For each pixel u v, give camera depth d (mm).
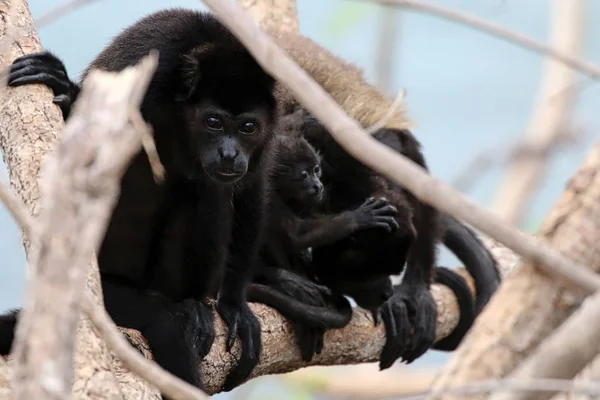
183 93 10188
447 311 13117
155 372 4746
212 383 9938
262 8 14008
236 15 5266
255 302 10812
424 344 12133
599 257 6465
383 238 11133
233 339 9961
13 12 8508
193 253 10453
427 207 12328
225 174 10039
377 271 11195
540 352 5492
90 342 6211
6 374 6633
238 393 16344
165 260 10523
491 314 6484
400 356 12117
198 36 10312
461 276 13398
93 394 5965
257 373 10625
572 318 5660
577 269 5051
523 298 6410
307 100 5121
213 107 10227
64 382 4195
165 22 10375
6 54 9094
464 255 13781
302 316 10602
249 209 10562
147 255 10602
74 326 4273
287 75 5148
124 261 10570
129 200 10367
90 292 6273
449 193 4895
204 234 10383
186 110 10266
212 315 10031
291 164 11352
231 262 10352
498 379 6199
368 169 11875
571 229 6508
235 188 10492
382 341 11727
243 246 10461
